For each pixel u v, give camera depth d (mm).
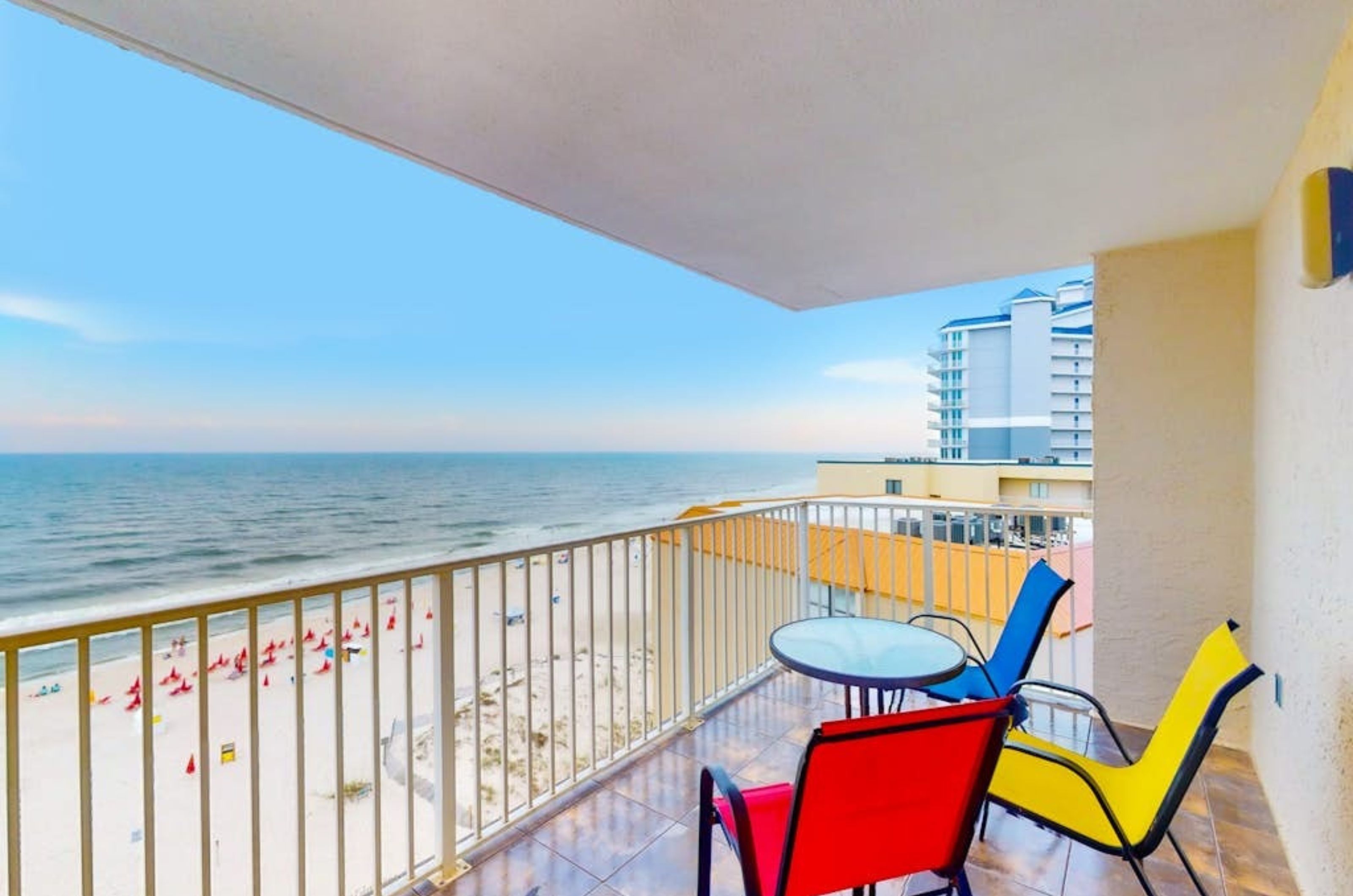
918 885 1984
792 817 1205
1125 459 3002
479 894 1931
